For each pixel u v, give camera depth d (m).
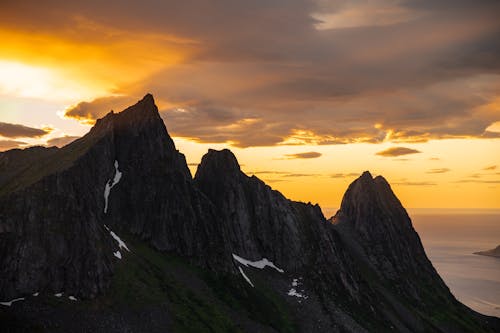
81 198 165.12
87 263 149.75
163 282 170.00
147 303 153.75
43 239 145.75
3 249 139.12
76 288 143.75
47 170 183.75
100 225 169.75
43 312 132.75
